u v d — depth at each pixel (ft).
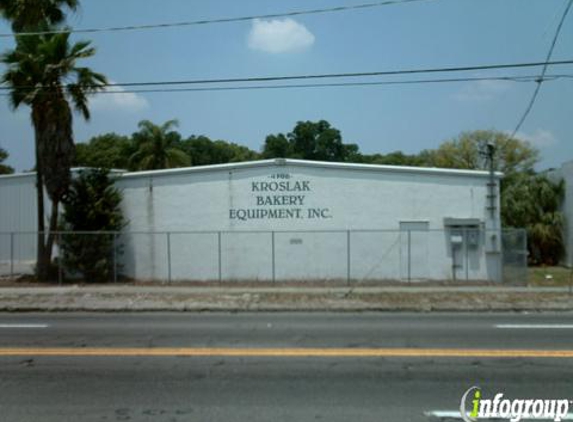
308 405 20.30
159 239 73.20
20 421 18.69
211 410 19.76
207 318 43.11
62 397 21.39
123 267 72.38
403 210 71.87
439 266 71.10
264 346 30.99
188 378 24.08
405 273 71.41
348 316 44.24
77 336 34.60
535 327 37.78
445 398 21.15
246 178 73.10
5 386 22.94
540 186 97.50
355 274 71.67
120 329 37.37
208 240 73.05
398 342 32.17
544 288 60.64
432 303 49.75
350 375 24.53
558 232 95.81
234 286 63.93
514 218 97.86
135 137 172.45
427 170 71.61
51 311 48.60
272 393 21.81
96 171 70.95
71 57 67.67
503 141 170.50
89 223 69.00
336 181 72.43
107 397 21.36
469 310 47.83
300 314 45.65
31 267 82.64
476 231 69.15
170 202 73.56
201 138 244.22
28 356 28.55
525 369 25.50
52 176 67.51
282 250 72.23
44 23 70.23
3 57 66.13
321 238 72.02
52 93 66.13
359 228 72.02
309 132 239.91
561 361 27.07
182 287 62.59
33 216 86.84
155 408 20.01
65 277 68.69
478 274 70.74
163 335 34.81
